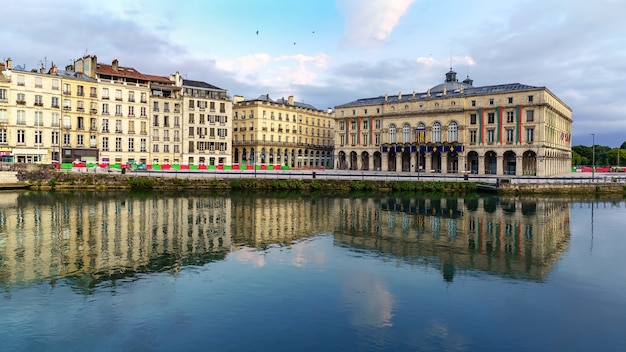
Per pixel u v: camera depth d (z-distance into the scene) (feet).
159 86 328.08
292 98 437.99
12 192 197.57
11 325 53.67
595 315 58.80
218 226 119.85
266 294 64.85
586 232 117.80
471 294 66.23
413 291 67.21
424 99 345.72
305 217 138.00
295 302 61.82
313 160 456.04
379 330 53.31
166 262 81.87
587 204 183.01
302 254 89.71
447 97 333.42
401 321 55.98
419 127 346.54
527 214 150.30
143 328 53.11
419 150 338.95
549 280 73.77
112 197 183.93
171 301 61.67
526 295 66.13
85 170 232.53
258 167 290.15
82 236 103.65
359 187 230.27
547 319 57.26
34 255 85.76
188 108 336.29
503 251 94.63
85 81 284.82
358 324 54.85
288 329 53.16
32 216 130.52
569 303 62.95
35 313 57.26
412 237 108.78
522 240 106.52
